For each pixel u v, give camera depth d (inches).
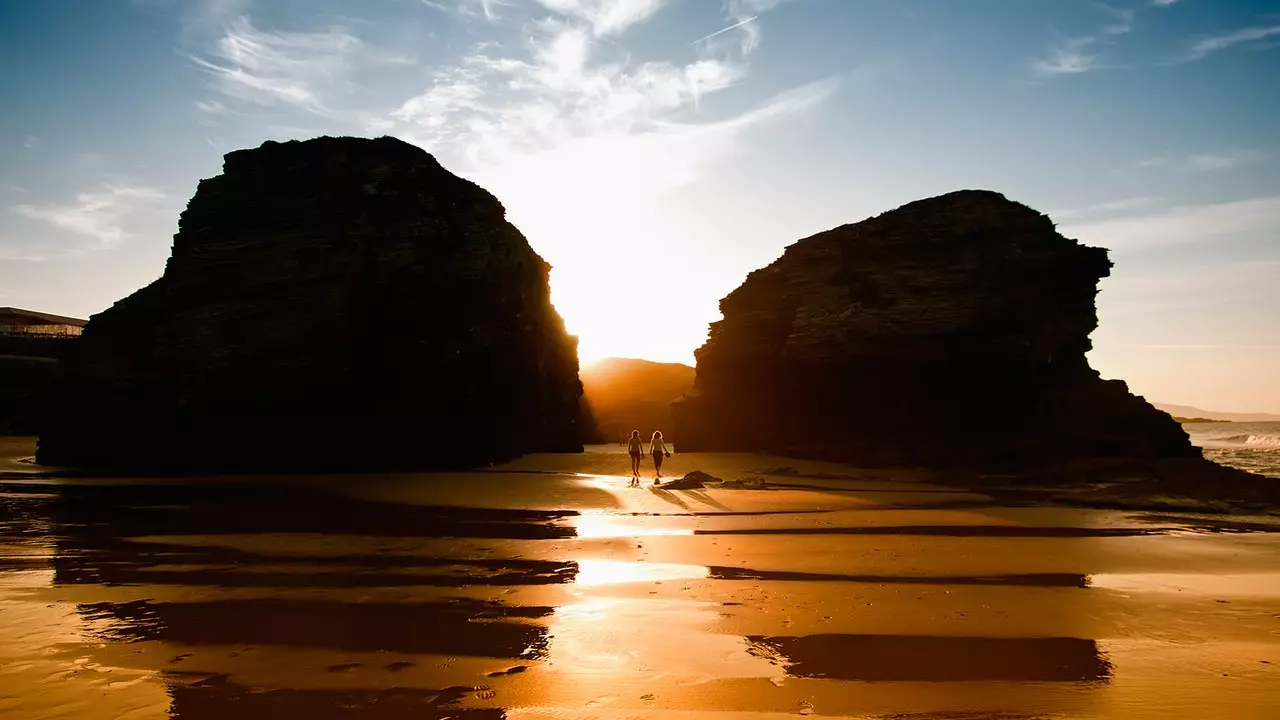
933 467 1243.8
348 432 1225.4
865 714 231.1
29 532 591.8
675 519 684.1
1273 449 2920.8
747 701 241.9
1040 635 317.4
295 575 432.5
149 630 320.5
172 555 493.4
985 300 1291.8
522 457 1466.5
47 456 1305.4
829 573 442.6
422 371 1231.5
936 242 1390.3
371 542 546.9
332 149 1334.9
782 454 1472.7
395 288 1243.2
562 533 594.9
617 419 3024.1
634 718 227.3
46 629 321.4
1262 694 249.9
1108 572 451.2
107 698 242.5
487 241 1317.7
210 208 1317.7
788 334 1539.1
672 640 308.5
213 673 267.6
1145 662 282.8
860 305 1413.6
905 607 362.6
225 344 1216.8
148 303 1338.6
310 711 232.2
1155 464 1030.4
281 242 1256.2
